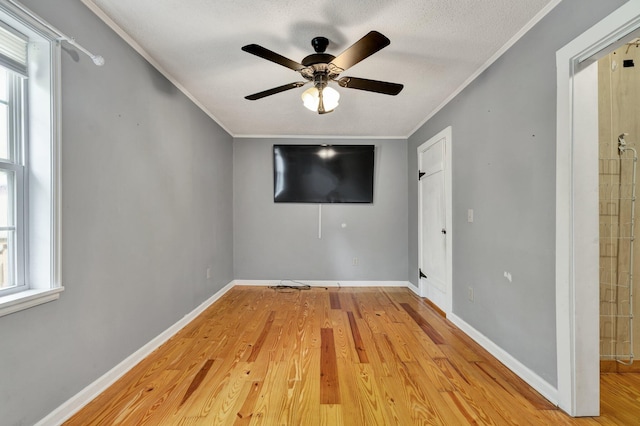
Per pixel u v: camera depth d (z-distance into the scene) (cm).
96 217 167
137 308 204
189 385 176
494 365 202
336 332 258
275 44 198
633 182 187
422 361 207
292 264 428
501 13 168
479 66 229
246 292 391
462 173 263
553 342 162
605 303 190
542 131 170
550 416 151
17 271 135
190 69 233
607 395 167
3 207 132
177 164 259
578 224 149
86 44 159
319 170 422
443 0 157
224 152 385
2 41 127
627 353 189
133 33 188
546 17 166
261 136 425
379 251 427
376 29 182
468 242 254
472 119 246
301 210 427
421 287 373
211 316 297
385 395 167
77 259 154
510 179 199
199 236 305
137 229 203
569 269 151
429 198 346
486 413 153
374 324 277
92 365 163
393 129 395
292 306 332
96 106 166
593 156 149
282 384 177
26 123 138
